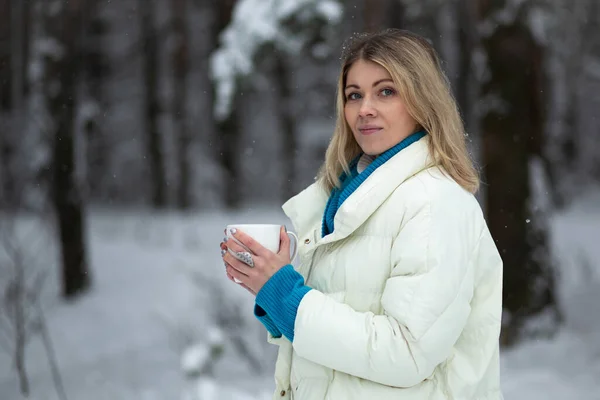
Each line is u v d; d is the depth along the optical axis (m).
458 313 1.46
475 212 1.57
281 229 1.69
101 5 16.45
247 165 24.61
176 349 6.77
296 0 6.33
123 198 21.98
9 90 11.99
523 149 5.91
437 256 1.45
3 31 11.81
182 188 18.31
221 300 6.93
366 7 10.79
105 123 19.44
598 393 4.61
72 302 8.90
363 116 1.66
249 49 6.44
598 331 6.00
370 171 1.65
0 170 10.81
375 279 1.55
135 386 5.80
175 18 17.19
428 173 1.58
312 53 6.59
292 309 1.53
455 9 12.82
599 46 20.17
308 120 19.56
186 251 11.85
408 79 1.61
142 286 9.54
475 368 1.60
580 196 20.44
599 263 9.35
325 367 1.59
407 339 1.42
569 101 20.73
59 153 9.06
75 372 6.27
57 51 8.77
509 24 5.93
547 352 5.52
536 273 5.85
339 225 1.58
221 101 6.56
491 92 5.98
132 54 18.67
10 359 6.66
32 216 12.66
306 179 19.23
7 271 8.38
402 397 1.51
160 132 18.22
